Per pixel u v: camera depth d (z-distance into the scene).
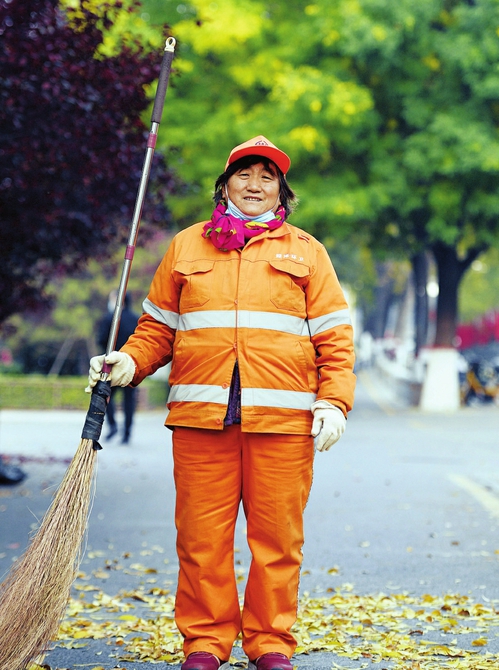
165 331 6.33
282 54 31.86
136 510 13.53
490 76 31.52
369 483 16.45
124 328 20.97
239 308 6.00
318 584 9.36
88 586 9.15
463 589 9.17
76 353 48.41
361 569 10.02
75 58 12.23
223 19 30.34
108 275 37.97
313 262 6.15
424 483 16.48
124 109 12.88
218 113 31.48
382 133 33.72
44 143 12.40
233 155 6.20
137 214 6.31
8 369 45.16
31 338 45.00
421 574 9.80
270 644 6.00
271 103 31.83
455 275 38.28
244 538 11.63
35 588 5.75
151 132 6.36
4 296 15.87
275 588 6.02
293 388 6.02
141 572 9.85
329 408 5.93
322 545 11.24
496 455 21.23
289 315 6.05
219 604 6.05
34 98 11.88
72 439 23.80
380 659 6.91
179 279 6.17
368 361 79.88
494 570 9.98
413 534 11.93
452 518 13.09
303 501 6.12
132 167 13.73
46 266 16.98
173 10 31.92
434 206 32.84
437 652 7.04
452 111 32.34
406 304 79.75
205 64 32.50
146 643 7.21
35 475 16.78
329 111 30.45
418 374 44.75
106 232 15.91
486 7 31.64
